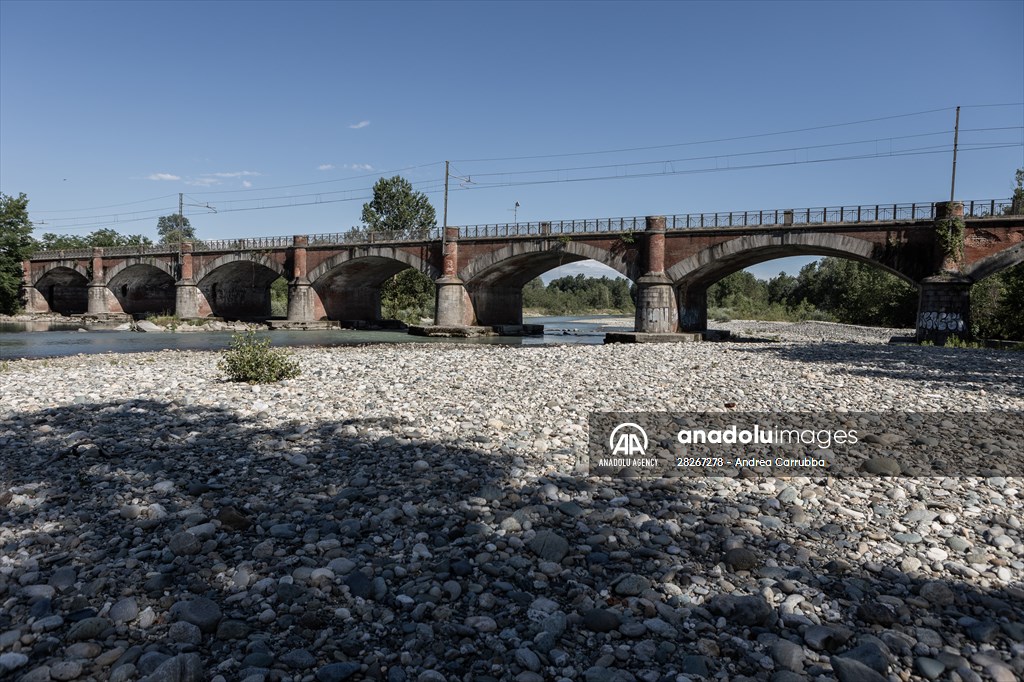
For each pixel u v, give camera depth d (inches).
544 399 634.2
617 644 199.3
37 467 404.8
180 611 213.9
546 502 327.9
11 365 1240.2
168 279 4101.9
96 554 262.1
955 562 253.6
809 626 205.3
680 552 264.1
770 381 771.4
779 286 6038.4
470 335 2640.3
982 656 189.3
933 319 1734.7
